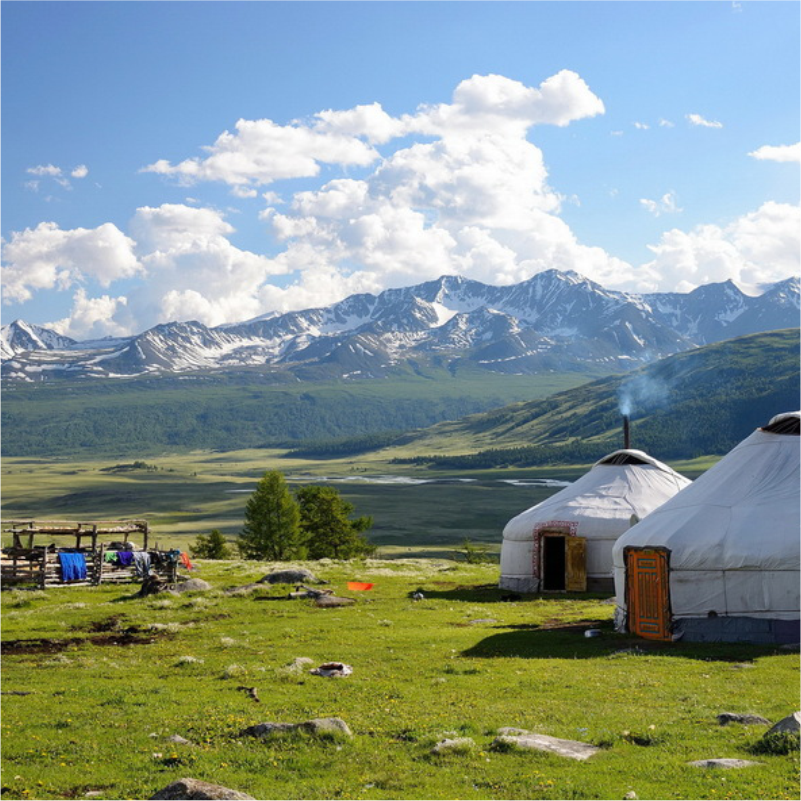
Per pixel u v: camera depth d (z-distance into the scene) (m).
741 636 24.56
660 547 25.70
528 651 22.83
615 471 42.91
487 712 15.16
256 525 83.06
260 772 11.80
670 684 17.73
